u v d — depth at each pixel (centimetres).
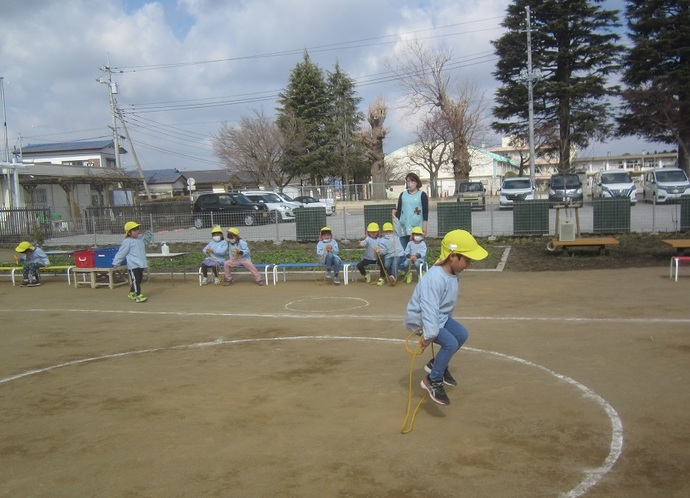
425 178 7331
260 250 1953
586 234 1923
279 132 5556
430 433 471
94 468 428
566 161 3997
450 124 4519
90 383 640
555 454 426
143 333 884
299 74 5866
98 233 2423
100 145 5725
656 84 3844
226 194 2872
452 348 512
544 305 966
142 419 523
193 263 1742
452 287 510
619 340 725
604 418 488
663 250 1550
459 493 375
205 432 488
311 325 889
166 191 6631
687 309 887
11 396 607
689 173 3797
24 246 1464
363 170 6294
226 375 648
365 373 638
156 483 402
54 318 1038
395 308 998
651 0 3809
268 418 515
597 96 4091
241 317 973
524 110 4228
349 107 6150
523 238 1923
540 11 4041
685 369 603
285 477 404
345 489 385
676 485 378
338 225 2608
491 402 535
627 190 3000
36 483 409
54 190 3591
